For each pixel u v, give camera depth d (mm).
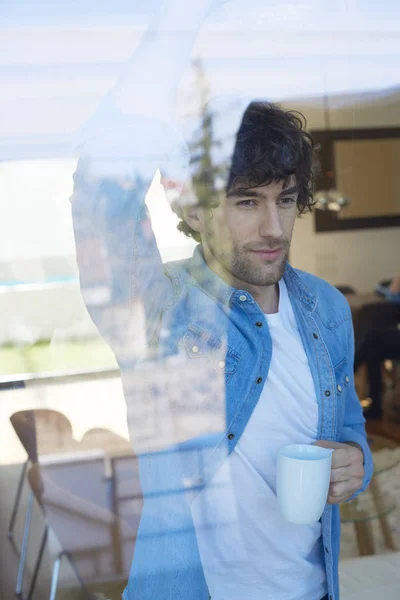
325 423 859
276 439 841
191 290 831
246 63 917
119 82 832
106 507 1076
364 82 1085
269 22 935
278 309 868
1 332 958
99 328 825
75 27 839
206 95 857
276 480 801
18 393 1009
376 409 2338
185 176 803
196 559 815
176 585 807
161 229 822
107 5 831
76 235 804
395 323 2727
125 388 838
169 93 839
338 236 3268
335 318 890
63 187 875
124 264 814
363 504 1604
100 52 848
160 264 826
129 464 1079
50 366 1011
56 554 1057
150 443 834
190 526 818
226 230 819
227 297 833
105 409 1050
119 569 1066
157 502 820
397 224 3320
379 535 1472
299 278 881
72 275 938
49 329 979
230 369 830
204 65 882
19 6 816
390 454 1926
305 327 867
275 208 811
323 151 3125
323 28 999
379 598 1180
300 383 848
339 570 1255
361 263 3340
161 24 866
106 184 793
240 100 846
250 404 835
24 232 888
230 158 802
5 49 823
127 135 804
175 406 833
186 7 867
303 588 855
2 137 837
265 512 834
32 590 1035
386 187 3271
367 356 2666
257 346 834
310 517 761
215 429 833
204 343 833
